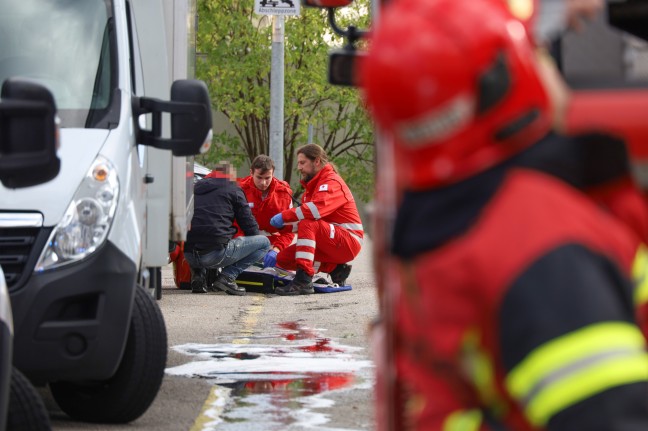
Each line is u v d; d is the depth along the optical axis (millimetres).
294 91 40438
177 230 13031
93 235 8422
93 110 9312
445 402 2609
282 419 8906
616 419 2191
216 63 39812
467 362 2459
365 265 26703
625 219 2637
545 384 2240
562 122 2572
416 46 2391
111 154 8844
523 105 2457
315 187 19469
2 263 8258
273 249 20547
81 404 8938
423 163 2463
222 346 12836
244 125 41656
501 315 2324
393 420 3256
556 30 3117
